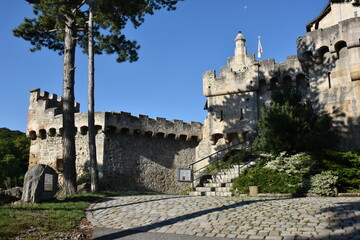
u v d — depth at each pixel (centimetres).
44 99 2547
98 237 734
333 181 1244
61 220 853
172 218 877
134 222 861
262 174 1377
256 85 2264
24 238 691
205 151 2653
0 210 899
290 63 2175
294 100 1639
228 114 2352
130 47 2017
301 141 1428
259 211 900
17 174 3466
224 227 758
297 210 878
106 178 2244
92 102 1661
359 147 1598
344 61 1733
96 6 1817
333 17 2155
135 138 2486
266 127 1548
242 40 2569
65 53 1677
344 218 748
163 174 2581
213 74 2444
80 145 2380
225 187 1445
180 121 2720
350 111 1662
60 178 2344
